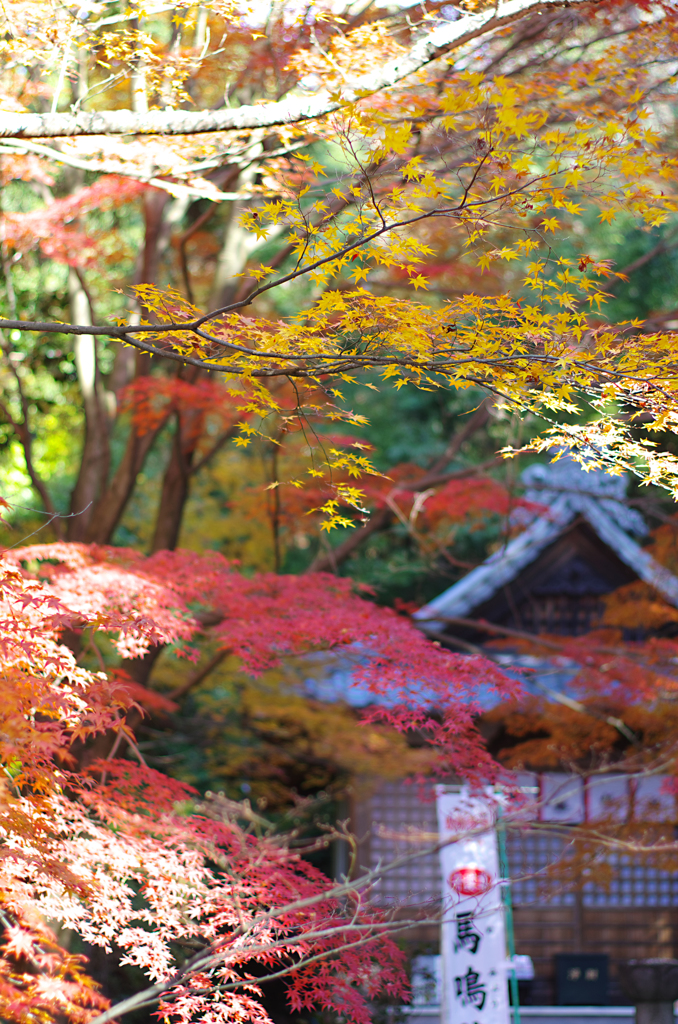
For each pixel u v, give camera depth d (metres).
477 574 10.84
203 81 6.28
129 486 8.52
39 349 9.53
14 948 3.07
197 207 11.16
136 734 11.06
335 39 4.65
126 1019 8.27
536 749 8.30
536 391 3.38
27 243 6.94
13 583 3.31
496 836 7.25
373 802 10.99
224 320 3.36
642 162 3.01
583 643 7.95
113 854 3.87
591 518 10.67
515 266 9.71
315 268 3.11
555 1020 10.50
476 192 3.21
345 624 5.46
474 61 5.65
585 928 11.10
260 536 11.59
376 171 3.25
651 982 8.30
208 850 4.34
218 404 7.48
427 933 10.27
